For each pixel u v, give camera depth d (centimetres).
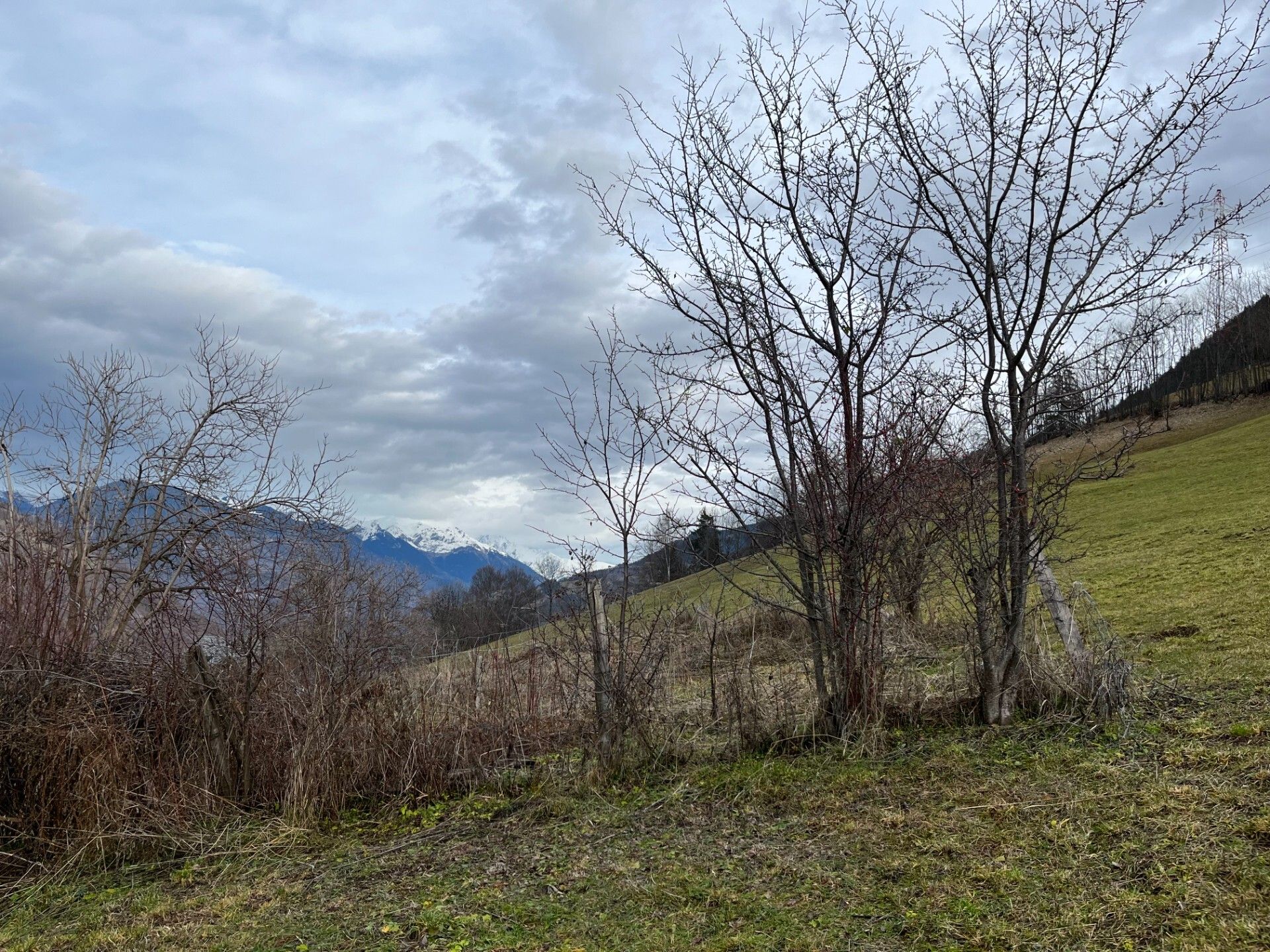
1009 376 730
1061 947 391
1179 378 6500
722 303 775
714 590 912
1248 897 399
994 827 532
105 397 1059
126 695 799
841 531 752
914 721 751
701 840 603
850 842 553
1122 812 517
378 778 803
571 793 740
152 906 606
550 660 834
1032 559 727
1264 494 2405
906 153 745
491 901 542
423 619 908
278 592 852
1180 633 1033
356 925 530
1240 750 580
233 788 786
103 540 998
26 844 719
